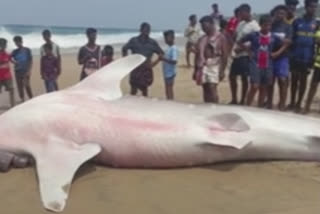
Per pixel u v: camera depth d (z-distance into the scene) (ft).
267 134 22.40
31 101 23.16
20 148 21.93
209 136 21.84
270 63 31.94
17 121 22.31
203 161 22.40
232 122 22.17
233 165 22.50
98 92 23.52
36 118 22.13
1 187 19.99
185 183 20.48
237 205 18.29
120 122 22.08
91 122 22.07
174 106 22.97
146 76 34.65
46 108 22.43
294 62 32.83
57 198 18.25
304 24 32.27
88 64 35.19
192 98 39.47
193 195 19.24
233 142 21.48
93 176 21.25
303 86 33.12
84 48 35.32
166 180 20.84
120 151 22.02
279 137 22.45
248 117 22.76
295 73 33.04
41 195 18.53
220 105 23.44
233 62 35.12
